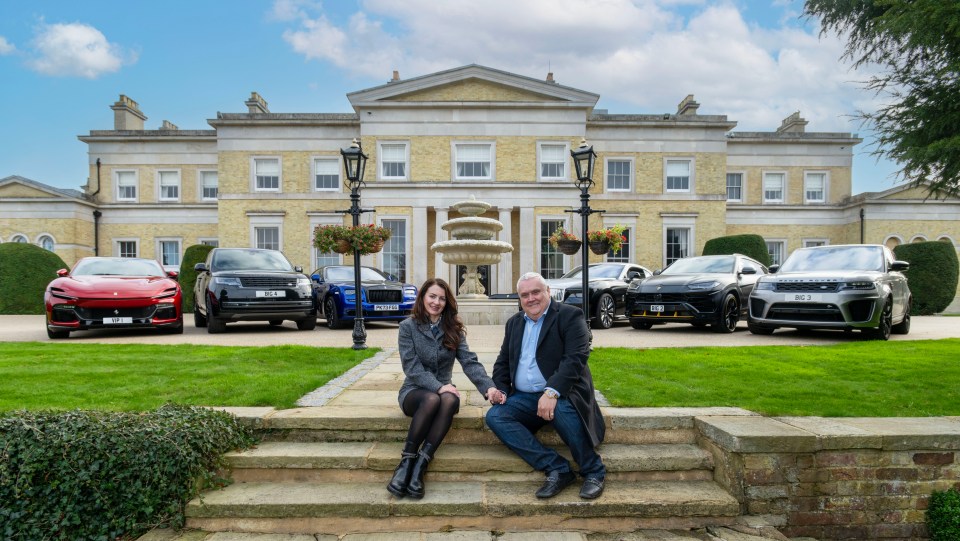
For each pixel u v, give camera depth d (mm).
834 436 3543
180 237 26297
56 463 3252
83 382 5109
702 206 24016
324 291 12242
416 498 3420
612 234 12320
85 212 25609
